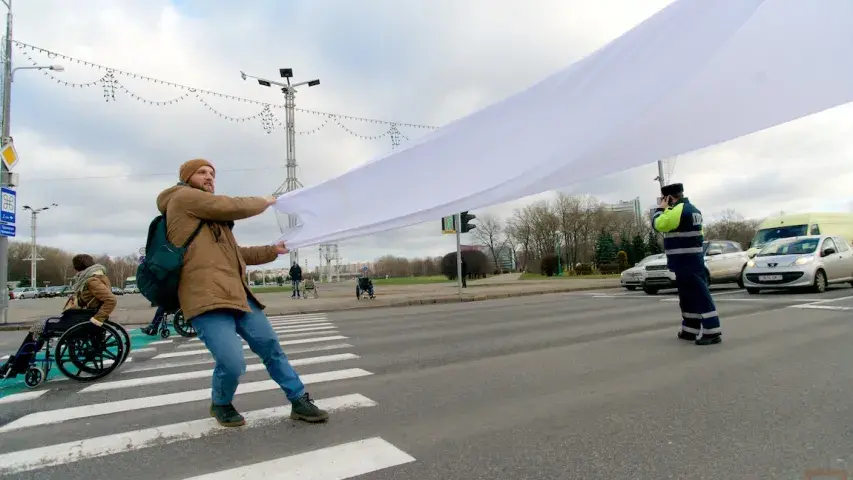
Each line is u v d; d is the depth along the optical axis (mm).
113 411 4414
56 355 5738
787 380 4512
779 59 1748
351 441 3410
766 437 3209
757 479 2648
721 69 1862
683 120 1932
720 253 15383
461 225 19438
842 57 1632
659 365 5328
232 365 3379
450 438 3408
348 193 3193
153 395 4980
